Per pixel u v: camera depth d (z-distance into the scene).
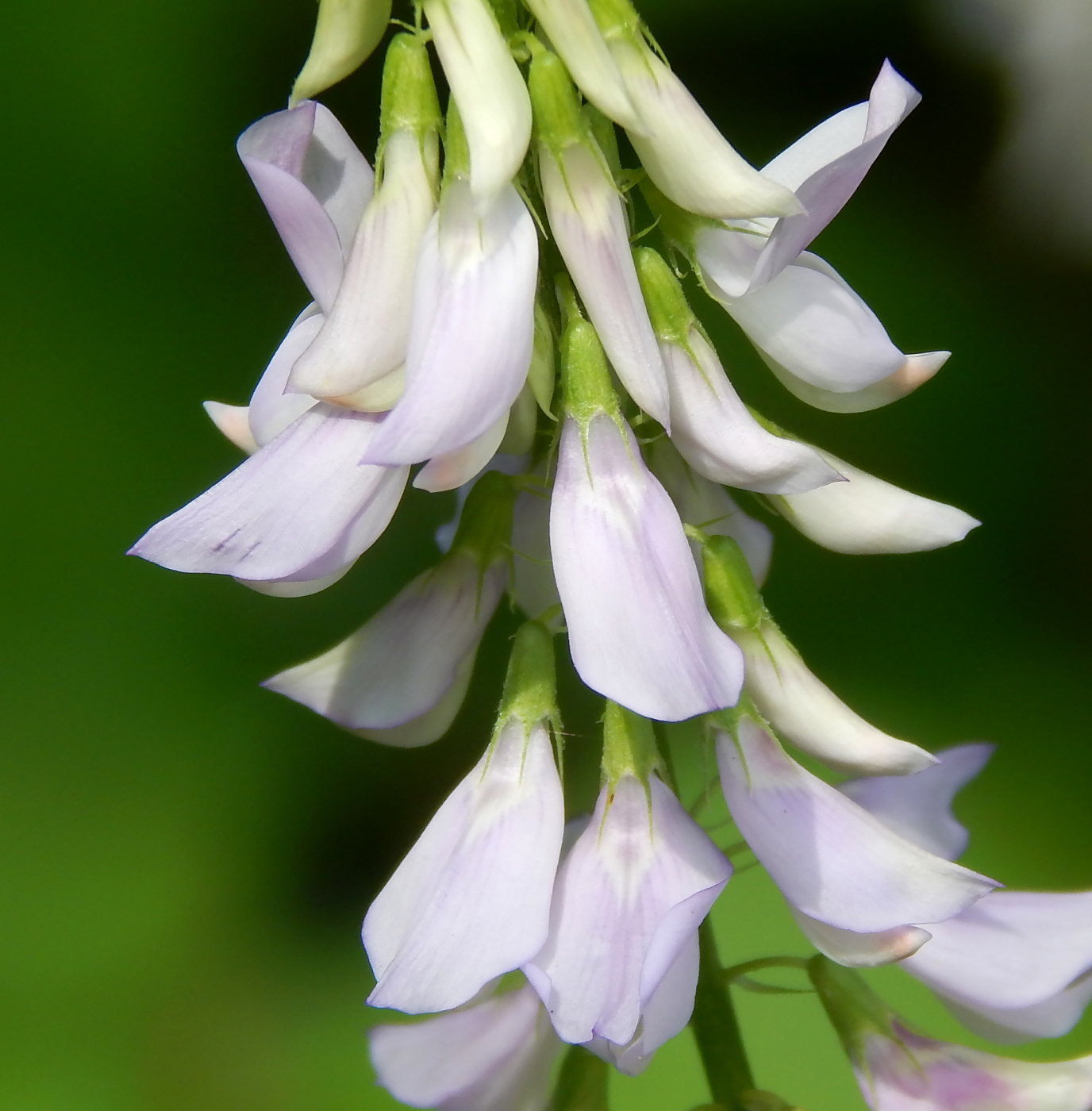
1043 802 0.25
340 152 0.15
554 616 0.15
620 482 0.15
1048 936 0.15
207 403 0.16
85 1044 0.23
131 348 0.26
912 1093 0.15
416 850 0.15
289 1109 0.23
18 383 0.26
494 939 0.15
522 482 0.15
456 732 0.25
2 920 0.24
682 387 0.15
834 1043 0.21
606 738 0.15
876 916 0.15
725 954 0.21
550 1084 0.15
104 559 0.25
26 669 0.25
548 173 0.15
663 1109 0.21
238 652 0.25
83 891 0.24
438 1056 0.15
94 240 0.26
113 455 0.26
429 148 0.15
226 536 0.15
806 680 0.15
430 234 0.15
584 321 0.15
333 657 0.15
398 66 0.15
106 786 0.25
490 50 0.15
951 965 0.15
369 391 0.15
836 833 0.15
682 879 0.15
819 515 0.15
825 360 0.15
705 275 0.15
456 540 0.15
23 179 0.26
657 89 0.15
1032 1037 0.15
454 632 0.15
